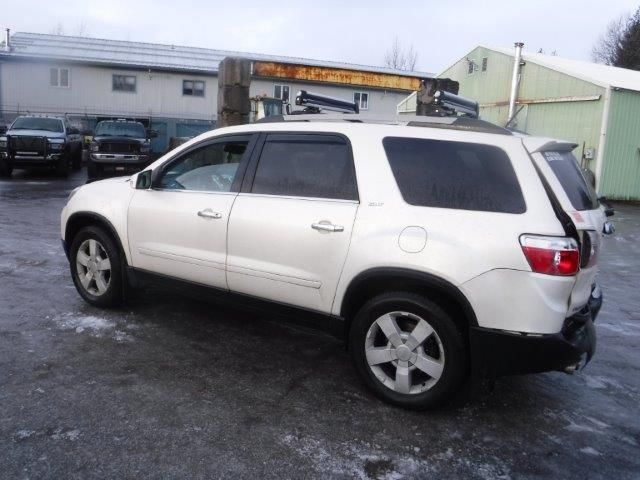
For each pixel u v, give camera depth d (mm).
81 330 4668
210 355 4336
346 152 3867
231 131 4469
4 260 6820
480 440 3318
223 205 4270
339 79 31250
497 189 3371
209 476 2838
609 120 18422
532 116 21359
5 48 30688
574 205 3436
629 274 8125
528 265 3180
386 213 3566
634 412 3781
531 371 3277
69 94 30125
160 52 33844
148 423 3291
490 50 23656
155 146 30047
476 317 3289
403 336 3568
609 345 5066
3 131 21266
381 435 3311
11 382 3689
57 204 11977
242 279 4176
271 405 3600
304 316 3945
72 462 2881
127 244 4883
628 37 49406
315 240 3787
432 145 3633
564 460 3158
